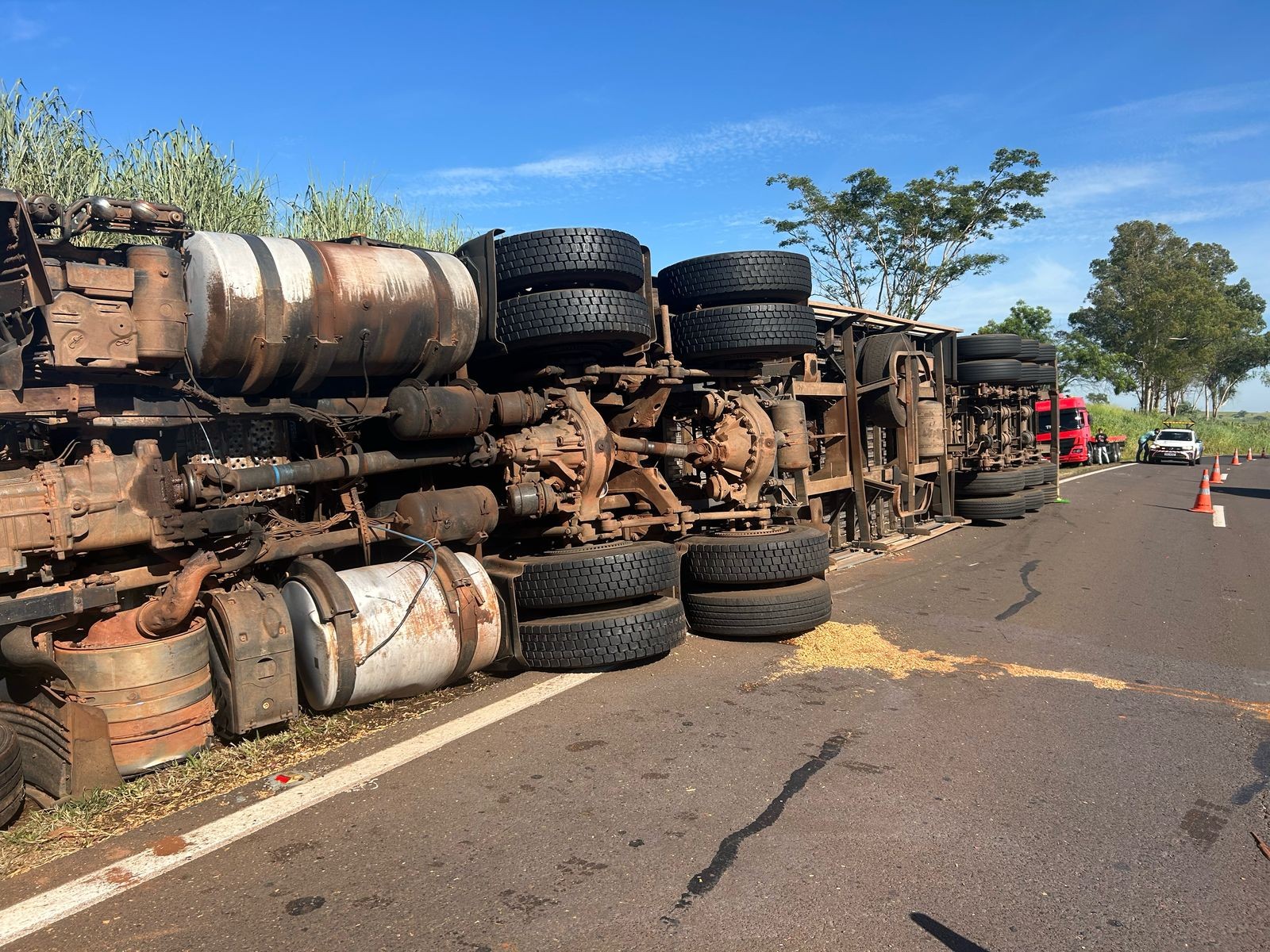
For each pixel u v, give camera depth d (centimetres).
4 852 348
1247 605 846
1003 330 5362
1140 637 714
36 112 804
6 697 415
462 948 286
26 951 284
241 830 368
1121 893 322
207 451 520
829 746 468
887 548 1159
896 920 303
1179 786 420
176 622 420
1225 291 8225
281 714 452
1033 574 1020
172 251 446
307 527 530
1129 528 1463
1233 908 313
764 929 298
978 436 1578
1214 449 6153
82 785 390
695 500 816
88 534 399
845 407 1147
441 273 580
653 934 295
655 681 584
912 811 390
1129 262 6988
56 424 422
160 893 320
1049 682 588
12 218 395
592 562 593
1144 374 6844
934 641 699
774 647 678
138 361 438
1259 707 539
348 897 317
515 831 369
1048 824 378
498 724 500
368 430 596
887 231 3400
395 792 407
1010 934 296
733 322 762
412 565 530
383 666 484
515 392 648
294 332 495
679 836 364
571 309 626
